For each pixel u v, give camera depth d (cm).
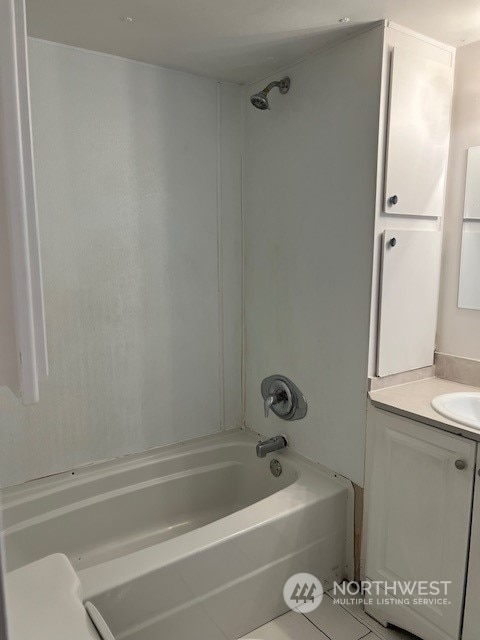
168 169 219
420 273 193
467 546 150
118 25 170
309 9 158
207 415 248
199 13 161
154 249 219
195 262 234
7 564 180
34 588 103
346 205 187
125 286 213
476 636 150
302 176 207
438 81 185
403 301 189
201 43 186
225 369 252
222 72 219
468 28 173
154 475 224
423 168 186
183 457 232
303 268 211
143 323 220
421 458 162
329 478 204
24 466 196
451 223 198
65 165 191
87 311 204
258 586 175
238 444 245
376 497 180
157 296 223
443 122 190
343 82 183
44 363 45
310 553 189
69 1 152
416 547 166
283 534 179
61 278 195
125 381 218
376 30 169
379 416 177
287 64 207
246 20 167
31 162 41
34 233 42
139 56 200
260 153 230
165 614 153
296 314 218
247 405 258
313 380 211
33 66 180
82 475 209
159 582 150
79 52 190
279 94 214
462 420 151
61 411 202
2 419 188
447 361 202
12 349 44
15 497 191
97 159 199
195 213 231
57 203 191
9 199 40
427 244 193
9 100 39
